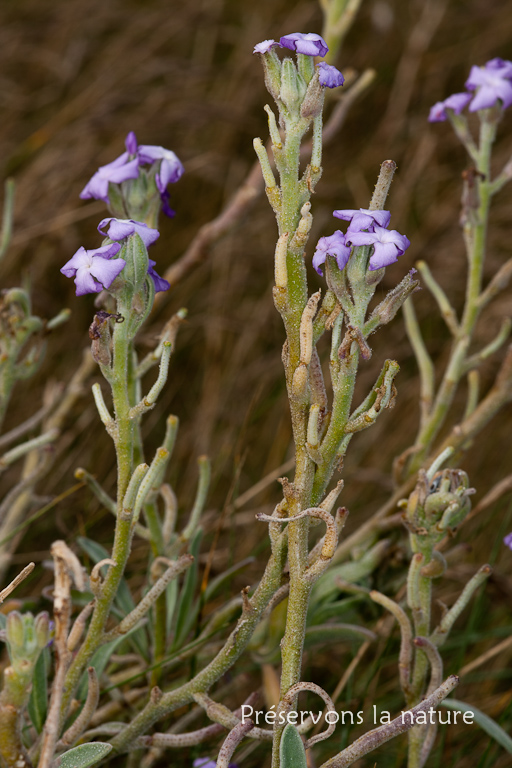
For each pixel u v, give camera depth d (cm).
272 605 67
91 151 138
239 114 142
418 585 70
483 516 105
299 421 64
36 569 83
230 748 64
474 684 88
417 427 118
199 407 116
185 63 162
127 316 65
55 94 155
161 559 75
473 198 77
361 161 153
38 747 67
